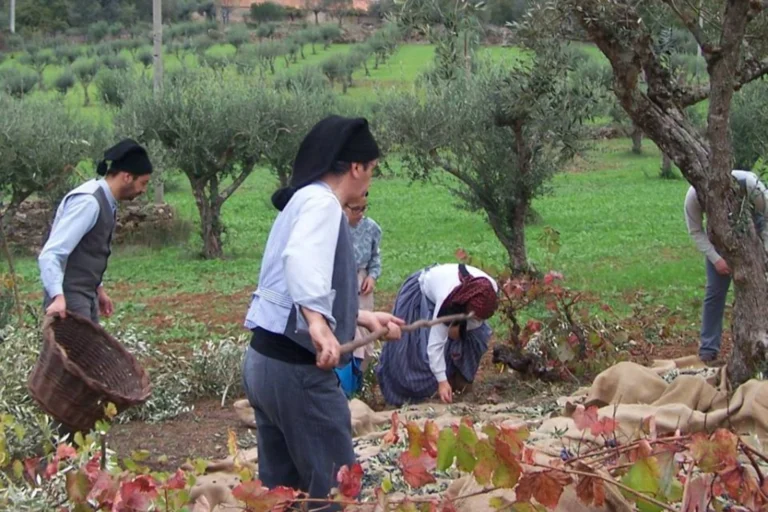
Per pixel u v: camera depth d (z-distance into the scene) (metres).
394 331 4.23
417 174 13.33
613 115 20.64
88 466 4.21
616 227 20.61
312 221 3.98
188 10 62.03
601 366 8.41
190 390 8.22
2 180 16.89
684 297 13.16
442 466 3.52
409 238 19.89
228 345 8.54
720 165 6.68
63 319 6.53
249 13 63.81
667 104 6.88
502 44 7.64
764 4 6.36
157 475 4.17
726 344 9.82
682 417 5.72
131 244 19.75
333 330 4.01
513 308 8.51
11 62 48.41
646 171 30.86
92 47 51.12
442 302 7.32
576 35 7.16
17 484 5.60
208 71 19.02
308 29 53.84
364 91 34.41
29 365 6.93
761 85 15.91
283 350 4.10
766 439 5.53
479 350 7.80
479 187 12.72
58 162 16.84
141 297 14.35
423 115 12.66
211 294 14.53
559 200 25.09
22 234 19.39
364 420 6.78
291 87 19.22
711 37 7.18
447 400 7.32
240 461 5.07
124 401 5.86
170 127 17.28
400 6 7.07
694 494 3.46
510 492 4.28
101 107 28.70
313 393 4.12
